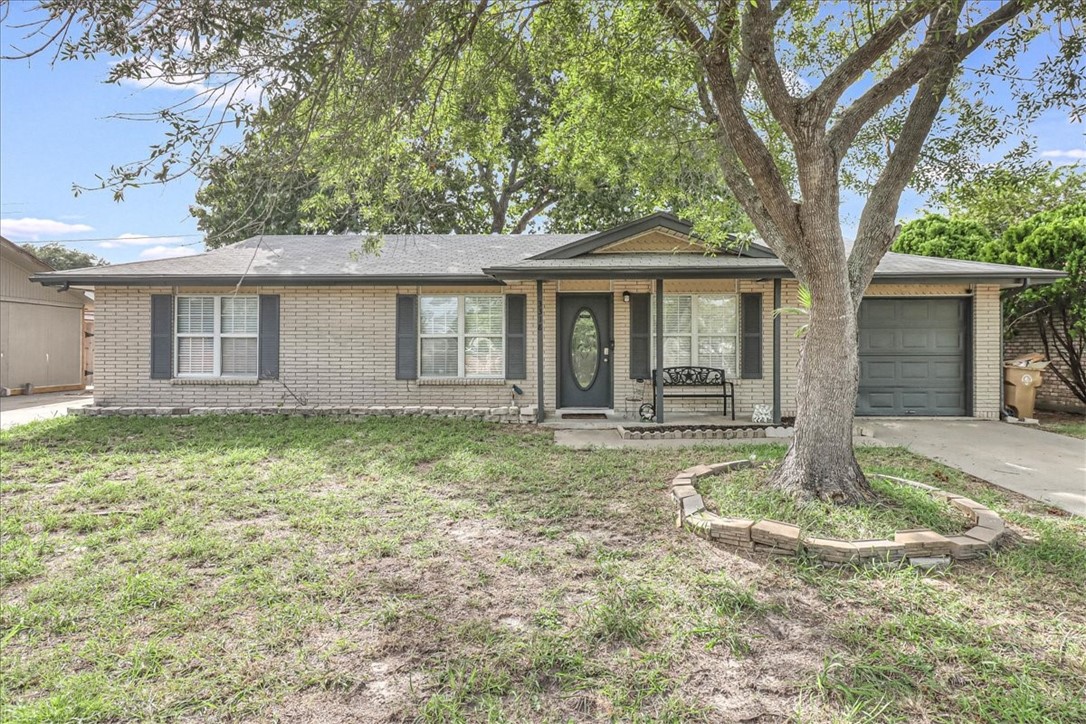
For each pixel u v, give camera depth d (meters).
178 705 2.43
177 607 3.23
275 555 3.96
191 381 10.61
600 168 7.93
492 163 7.46
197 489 5.56
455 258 11.46
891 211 5.09
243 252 11.88
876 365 10.50
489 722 2.33
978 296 10.31
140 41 3.08
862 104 4.84
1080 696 2.42
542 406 9.92
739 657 2.75
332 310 10.70
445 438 8.12
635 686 2.55
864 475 5.10
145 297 10.58
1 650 2.82
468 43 4.86
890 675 2.58
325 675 2.63
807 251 4.73
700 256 10.05
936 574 3.57
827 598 3.28
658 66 5.77
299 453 7.09
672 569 3.69
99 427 8.80
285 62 3.36
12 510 4.95
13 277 15.39
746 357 10.45
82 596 3.35
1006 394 10.54
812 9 5.35
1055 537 4.12
